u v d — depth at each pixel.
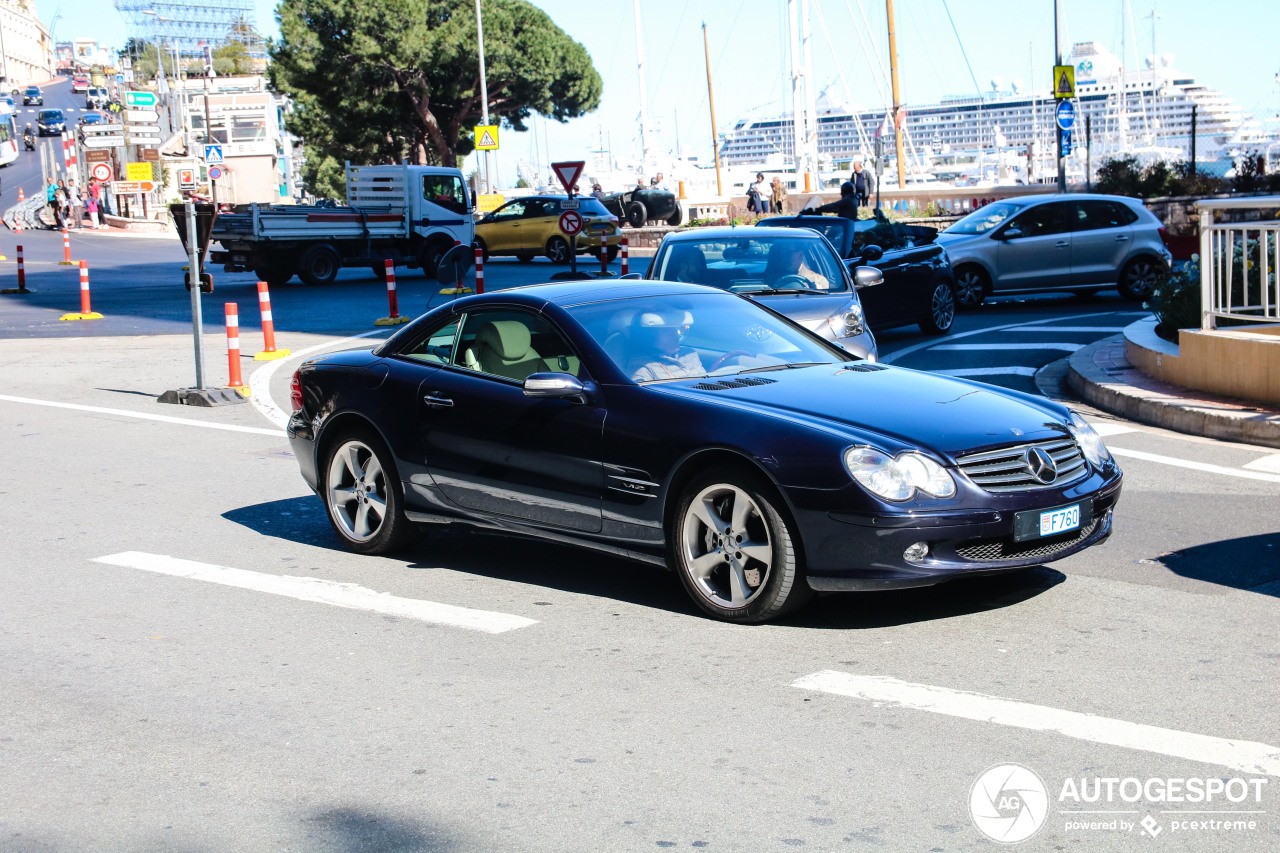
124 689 5.22
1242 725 4.50
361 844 3.82
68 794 4.23
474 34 55.66
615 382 6.24
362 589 6.61
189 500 8.88
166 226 63.81
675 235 12.79
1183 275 13.09
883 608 6.01
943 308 17.84
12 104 133.62
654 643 5.60
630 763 4.34
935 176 107.44
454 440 6.76
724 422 5.80
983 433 5.72
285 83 56.84
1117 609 5.89
